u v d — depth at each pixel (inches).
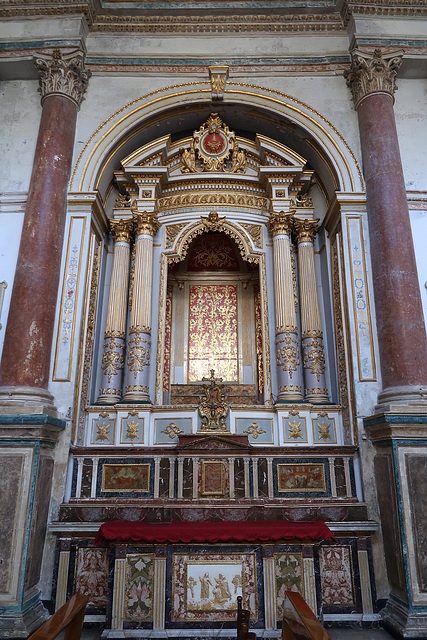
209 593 208.8
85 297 289.4
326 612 232.1
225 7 331.6
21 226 296.5
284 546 214.4
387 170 288.8
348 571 239.6
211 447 264.1
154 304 322.3
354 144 313.4
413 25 326.0
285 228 328.8
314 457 266.2
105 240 339.0
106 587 235.6
